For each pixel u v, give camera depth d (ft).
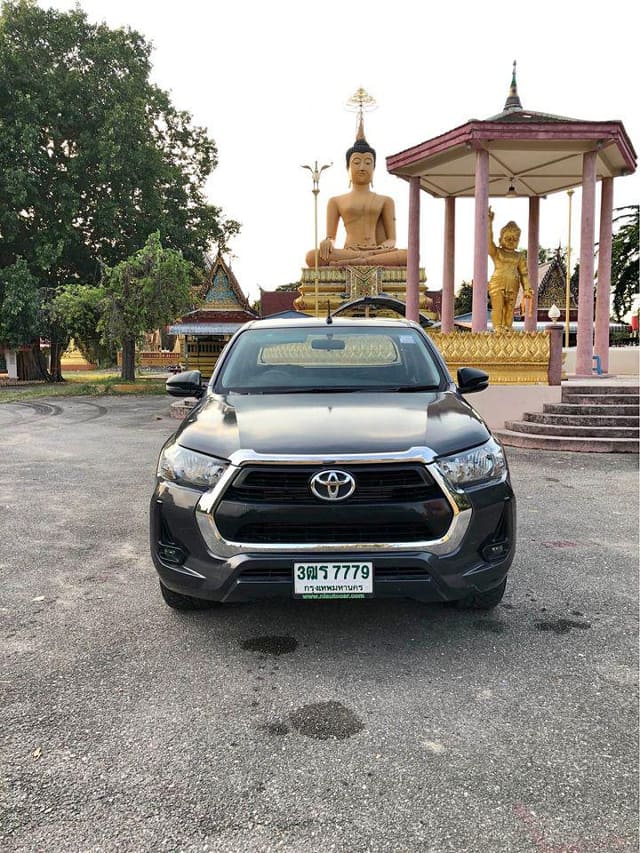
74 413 57.06
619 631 11.84
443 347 37.91
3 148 98.73
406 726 8.89
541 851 6.68
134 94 106.22
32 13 102.47
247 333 16.51
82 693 9.76
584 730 8.77
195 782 7.76
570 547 16.85
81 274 113.50
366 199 93.97
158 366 197.47
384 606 12.89
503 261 46.91
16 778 7.84
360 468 10.12
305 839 6.86
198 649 11.18
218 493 10.36
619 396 35.78
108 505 21.79
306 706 9.39
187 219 116.78
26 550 16.88
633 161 47.06
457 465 10.53
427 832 6.95
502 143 41.73
